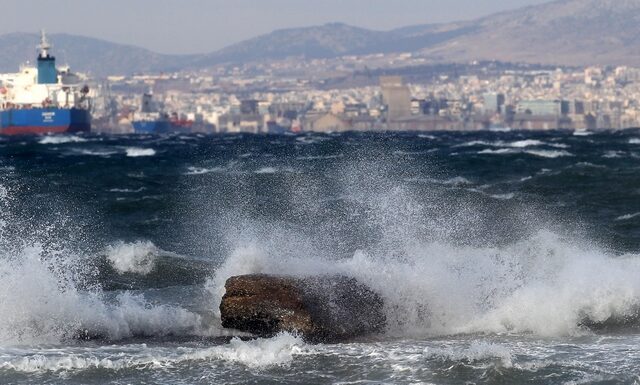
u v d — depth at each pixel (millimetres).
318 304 54531
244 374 46906
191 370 47531
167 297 63844
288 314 53812
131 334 56156
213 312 59594
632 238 89688
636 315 56344
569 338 53094
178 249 84188
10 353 51062
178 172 187875
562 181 146750
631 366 46594
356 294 55938
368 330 54969
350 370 47188
